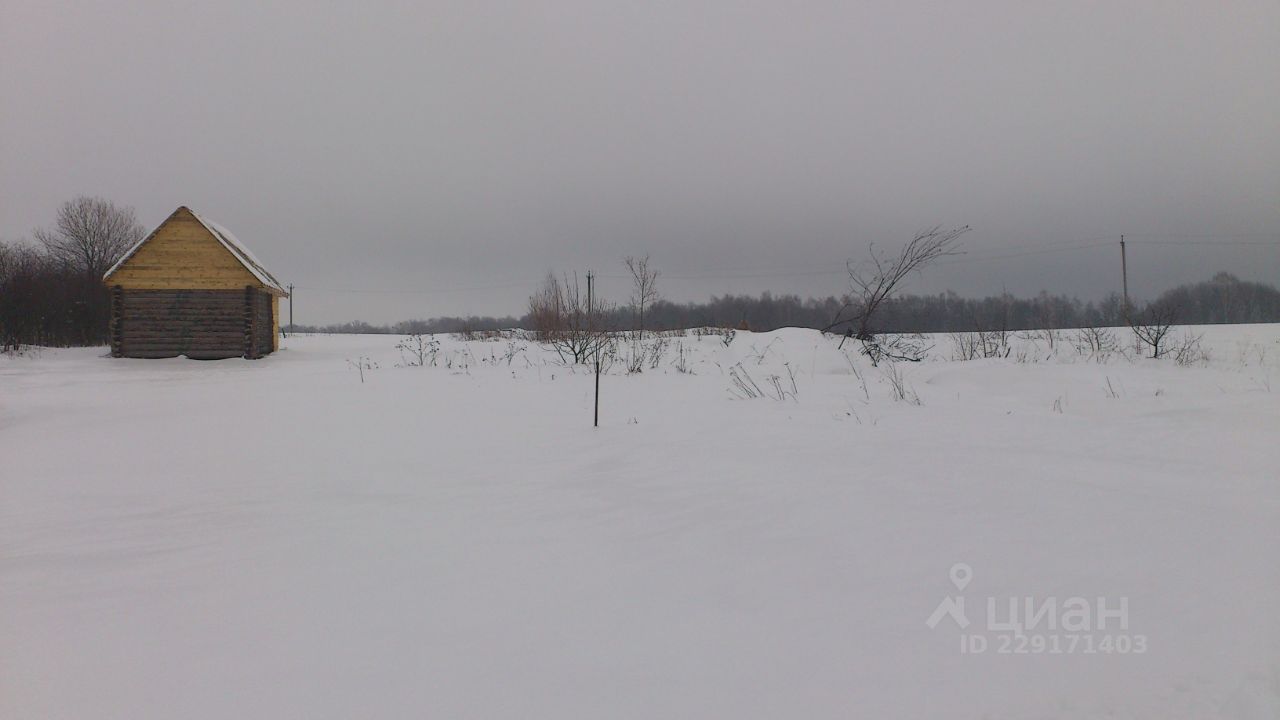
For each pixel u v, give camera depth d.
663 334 21.22
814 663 2.21
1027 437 6.23
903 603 2.64
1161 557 2.95
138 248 19.31
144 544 3.83
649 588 2.94
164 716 1.99
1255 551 2.97
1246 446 5.42
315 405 9.99
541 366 15.36
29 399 10.91
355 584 3.11
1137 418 7.07
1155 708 1.86
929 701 1.95
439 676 2.21
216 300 19.58
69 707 2.04
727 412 8.49
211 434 7.72
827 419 7.68
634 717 1.92
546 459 6.19
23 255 33.22
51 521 4.36
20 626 2.67
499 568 3.28
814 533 3.58
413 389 11.78
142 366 17.67
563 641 2.45
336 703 2.05
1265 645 2.14
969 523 3.59
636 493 4.73
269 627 2.63
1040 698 1.94
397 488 5.18
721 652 2.31
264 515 4.45
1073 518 3.57
